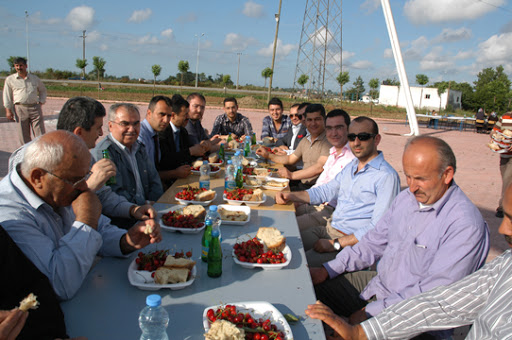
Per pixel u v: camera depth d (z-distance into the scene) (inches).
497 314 58.7
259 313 64.0
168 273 72.0
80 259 67.2
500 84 2448.3
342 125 158.1
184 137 203.8
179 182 152.4
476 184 359.6
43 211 69.4
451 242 77.5
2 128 494.3
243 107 1296.8
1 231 57.8
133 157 130.4
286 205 132.5
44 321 55.4
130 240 81.7
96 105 103.0
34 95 325.1
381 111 1617.9
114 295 69.1
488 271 67.6
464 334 120.5
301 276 80.4
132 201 126.3
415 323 68.4
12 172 68.7
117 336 58.0
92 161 114.0
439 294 69.7
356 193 127.2
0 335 46.8
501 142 231.1
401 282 87.4
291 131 273.3
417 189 80.7
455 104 2369.6
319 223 148.5
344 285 101.0
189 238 96.5
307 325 64.3
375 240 101.1
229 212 112.3
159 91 1651.1
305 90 1642.5
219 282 75.8
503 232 57.8
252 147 265.3
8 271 57.1
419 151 78.4
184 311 65.0
